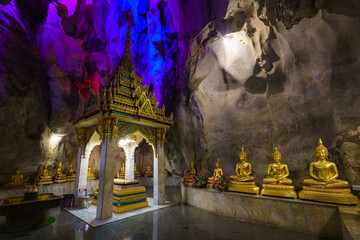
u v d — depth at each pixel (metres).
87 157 9.20
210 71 9.57
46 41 13.02
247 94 8.74
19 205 5.85
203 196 8.25
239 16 8.02
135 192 8.27
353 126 6.14
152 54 17.23
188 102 11.38
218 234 5.45
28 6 12.70
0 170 9.96
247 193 7.07
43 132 11.80
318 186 5.69
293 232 5.57
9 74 9.93
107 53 19.25
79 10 18.22
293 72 7.34
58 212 7.89
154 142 9.25
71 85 13.35
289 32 7.00
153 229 5.85
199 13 9.94
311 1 6.33
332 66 6.49
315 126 6.92
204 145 10.55
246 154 8.24
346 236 3.70
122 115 7.31
